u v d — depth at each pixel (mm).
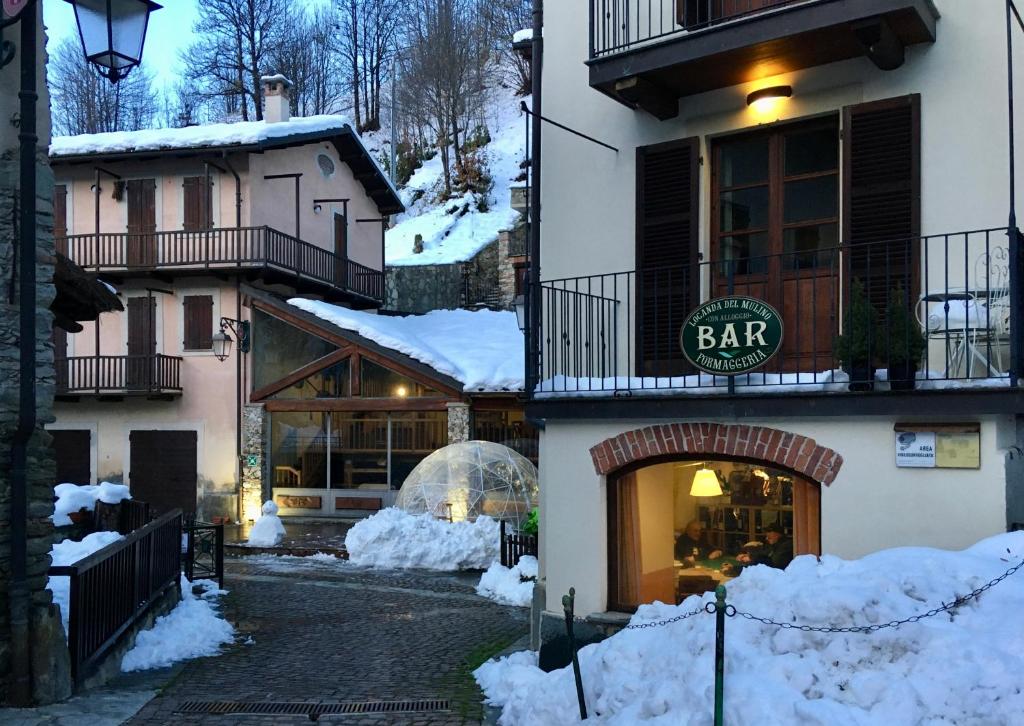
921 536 6453
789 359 7938
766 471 7398
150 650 9117
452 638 10312
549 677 6512
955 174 7066
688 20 8336
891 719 4348
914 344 6457
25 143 7406
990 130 6941
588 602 7832
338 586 14008
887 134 7363
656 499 7828
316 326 22125
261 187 23812
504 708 7008
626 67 7840
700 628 5387
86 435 24094
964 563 5371
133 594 9273
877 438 6648
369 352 21625
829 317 7762
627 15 8328
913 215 7203
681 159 8352
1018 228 6551
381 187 29594
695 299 8164
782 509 7324
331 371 22156
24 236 7363
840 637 4863
